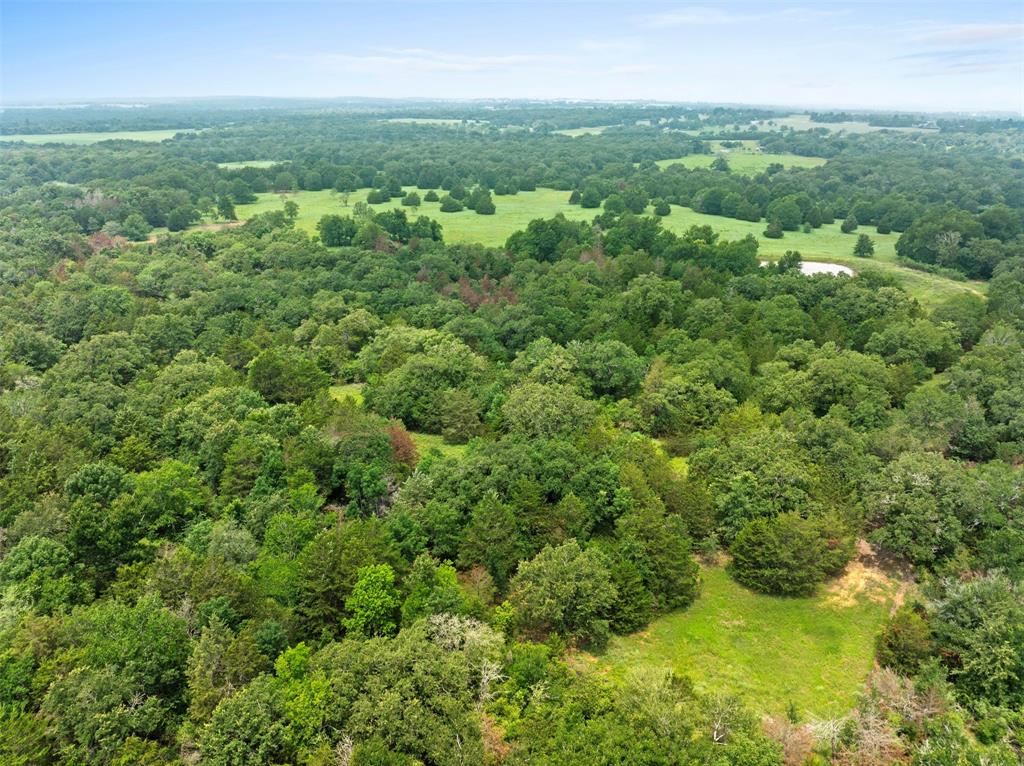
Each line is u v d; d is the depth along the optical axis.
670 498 60.47
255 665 40.53
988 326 98.94
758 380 83.75
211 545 51.56
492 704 39.81
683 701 40.09
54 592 47.34
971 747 38.62
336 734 37.38
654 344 96.69
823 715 43.88
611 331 97.38
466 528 55.03
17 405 74.19
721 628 51.75
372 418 71.69
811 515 56.12
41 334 95.75
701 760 36.03
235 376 83.69
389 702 37.53
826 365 78.44
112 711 37.22
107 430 70.06
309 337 104.12
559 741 36.78
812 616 52.88
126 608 43.81
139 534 54.78
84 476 56.81
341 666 40.09
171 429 70.00
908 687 43.06
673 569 52.44
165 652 41.06
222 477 63.28
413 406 80.81
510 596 49.69
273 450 64.56
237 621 45.00
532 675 41.62
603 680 44.47
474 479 59.75
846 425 68.25
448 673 39.81
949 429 69.31
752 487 59.03
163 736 39.03
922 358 89.06
